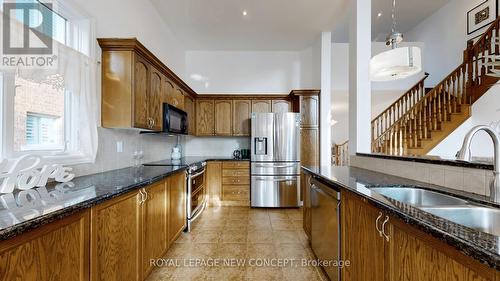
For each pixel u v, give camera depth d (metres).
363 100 3.00
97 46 2.24
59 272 1.11
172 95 3.49
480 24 5.13
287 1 3.51
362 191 1.47
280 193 4.41
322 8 3.69
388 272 1.18
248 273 2.22
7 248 0.87
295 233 3.19
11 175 1.42
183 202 3.08
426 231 0.87
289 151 4.43
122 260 1.64
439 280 0.85
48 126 1.88
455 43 5.69
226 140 5.23
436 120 4.87
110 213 1.51
